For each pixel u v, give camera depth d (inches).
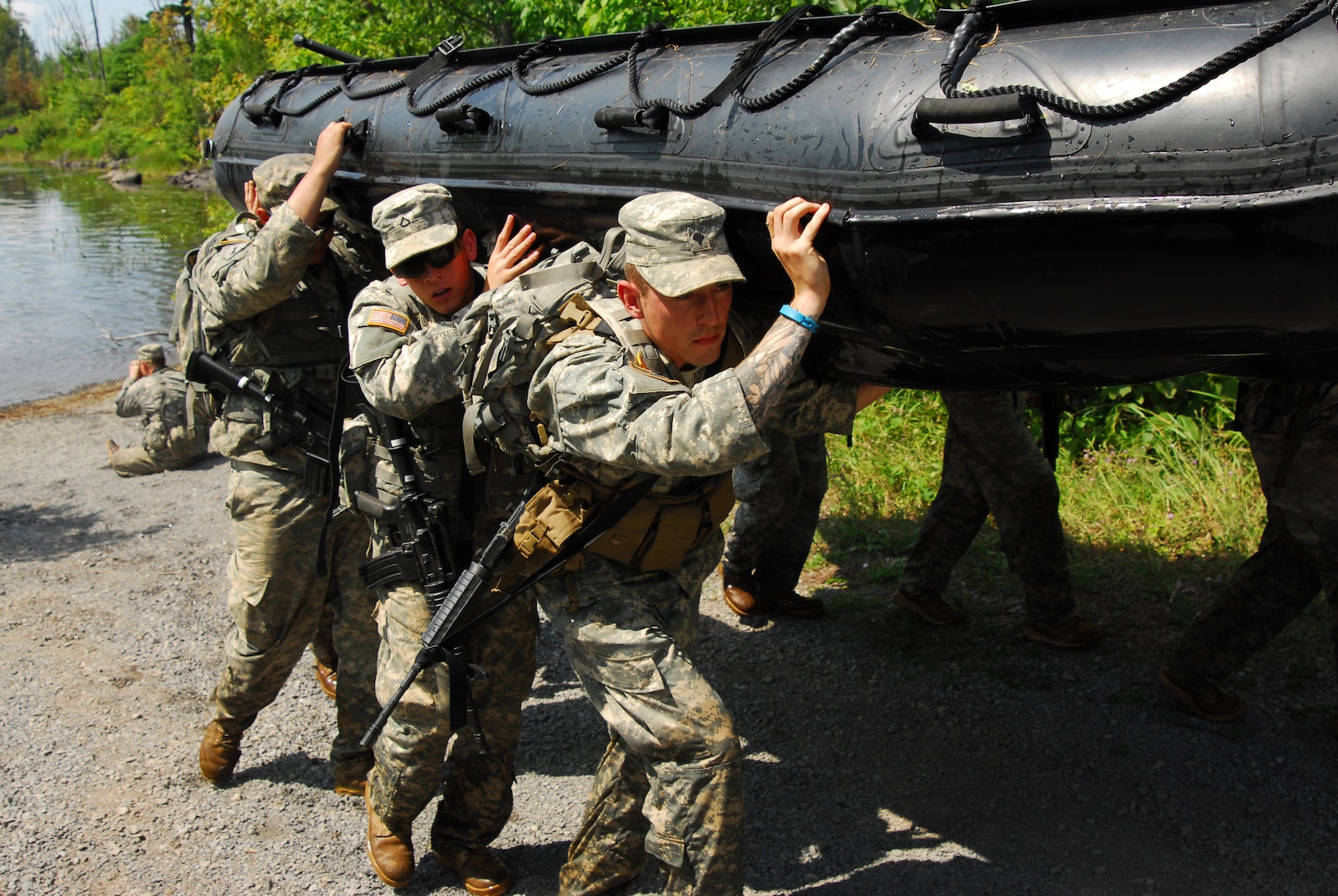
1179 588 153.9
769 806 117.9
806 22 88.9
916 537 181.9
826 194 80.5
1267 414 112.0
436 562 101.0
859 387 99.1
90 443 292.7
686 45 98.3
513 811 121.1
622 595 89.3
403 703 100.8
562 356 81.4
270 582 118.0
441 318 103.0
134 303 515.8
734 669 148.8
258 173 120.6
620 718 87.0
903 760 124.0
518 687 106.7
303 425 116.4
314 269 120.4
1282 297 68.7
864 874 105.6
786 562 159.3
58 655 164.1
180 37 1690.5
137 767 132.3
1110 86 70.5
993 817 112.4
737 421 74.2
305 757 134.5
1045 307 75.8
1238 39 68.2
